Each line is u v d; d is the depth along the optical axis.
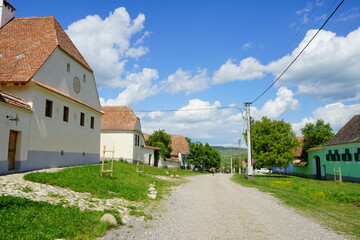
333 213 11.39
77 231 6.98
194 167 76.50
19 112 15.60
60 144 20.25
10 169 15.24
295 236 7.76
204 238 7.44
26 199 8.66
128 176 20.88
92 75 26.61
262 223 9.34
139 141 46.50
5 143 14.41
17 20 22.94
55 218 7.43
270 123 48.44
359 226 9.05
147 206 11.90
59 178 14.06
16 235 5.95
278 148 46.88
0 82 16.47
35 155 17.11
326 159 41.38
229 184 26.73
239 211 11.54
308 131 55.34
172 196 15.70
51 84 19.17
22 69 17.45
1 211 7.21
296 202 14.34
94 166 21.31
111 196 12.70
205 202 14.00
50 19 22.47
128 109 46.25
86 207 9.66
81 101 24.20
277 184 26.64
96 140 27.70
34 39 20.75
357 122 37.06
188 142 81.31
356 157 32.66
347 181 34.84
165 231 8.03
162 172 36.88
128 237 7.21
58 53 20.17
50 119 18.81
